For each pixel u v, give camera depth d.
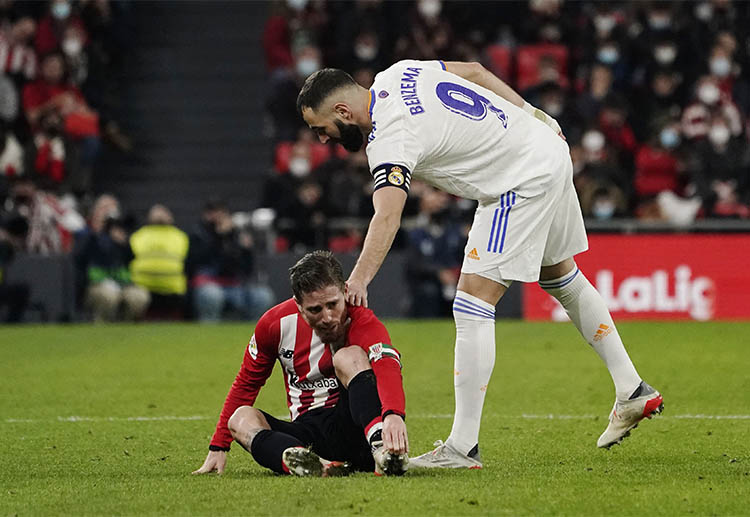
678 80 62.69
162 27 73.12
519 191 19.53
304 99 19.20
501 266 19.53
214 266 53.50
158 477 19.00
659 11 63.28
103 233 53.38
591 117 59.97
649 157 58.88
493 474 18.72
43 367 38.31
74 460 21.72
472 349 19.45
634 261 52.91
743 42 65.06
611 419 21.44
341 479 17.88
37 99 62.62
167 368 37.84
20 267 53.31
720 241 52.72
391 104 18.97
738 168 58.47
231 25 73.44
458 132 19.31
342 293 17.97
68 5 64.44
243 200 67.94
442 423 26.41
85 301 53.34
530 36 65.56
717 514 15.56
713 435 24.00
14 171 59.03
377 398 17.98
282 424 19.05
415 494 16.62
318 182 54.84
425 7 63.62
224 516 15.45
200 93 71.56
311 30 65.00
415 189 55.16
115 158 68.56
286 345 19.12
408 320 53.03
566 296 21.23
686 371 35.66
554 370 36.31
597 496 16.62
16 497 17.31
